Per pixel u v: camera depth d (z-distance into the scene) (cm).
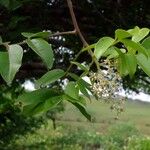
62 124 1727
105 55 159
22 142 1196
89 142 1493
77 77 158
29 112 159
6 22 317
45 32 156
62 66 416
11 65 144
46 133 1486
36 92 157
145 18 386
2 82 376
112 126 1767
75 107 159
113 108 156
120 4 373
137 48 150
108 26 379
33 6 339
